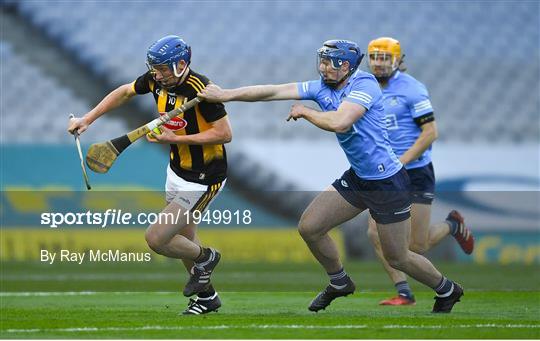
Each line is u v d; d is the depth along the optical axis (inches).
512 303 1152.8
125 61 2657.5
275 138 2405.3
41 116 2444.6
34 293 1286.9
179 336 776.3
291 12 2866.6
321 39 2817.4
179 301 1171.3
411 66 2790.4
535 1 2972.4
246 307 1091.9
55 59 2628.0
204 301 978.1
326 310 1052.5
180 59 890.7
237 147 2262.6
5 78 2529.5
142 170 1980.8
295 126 2426.2
